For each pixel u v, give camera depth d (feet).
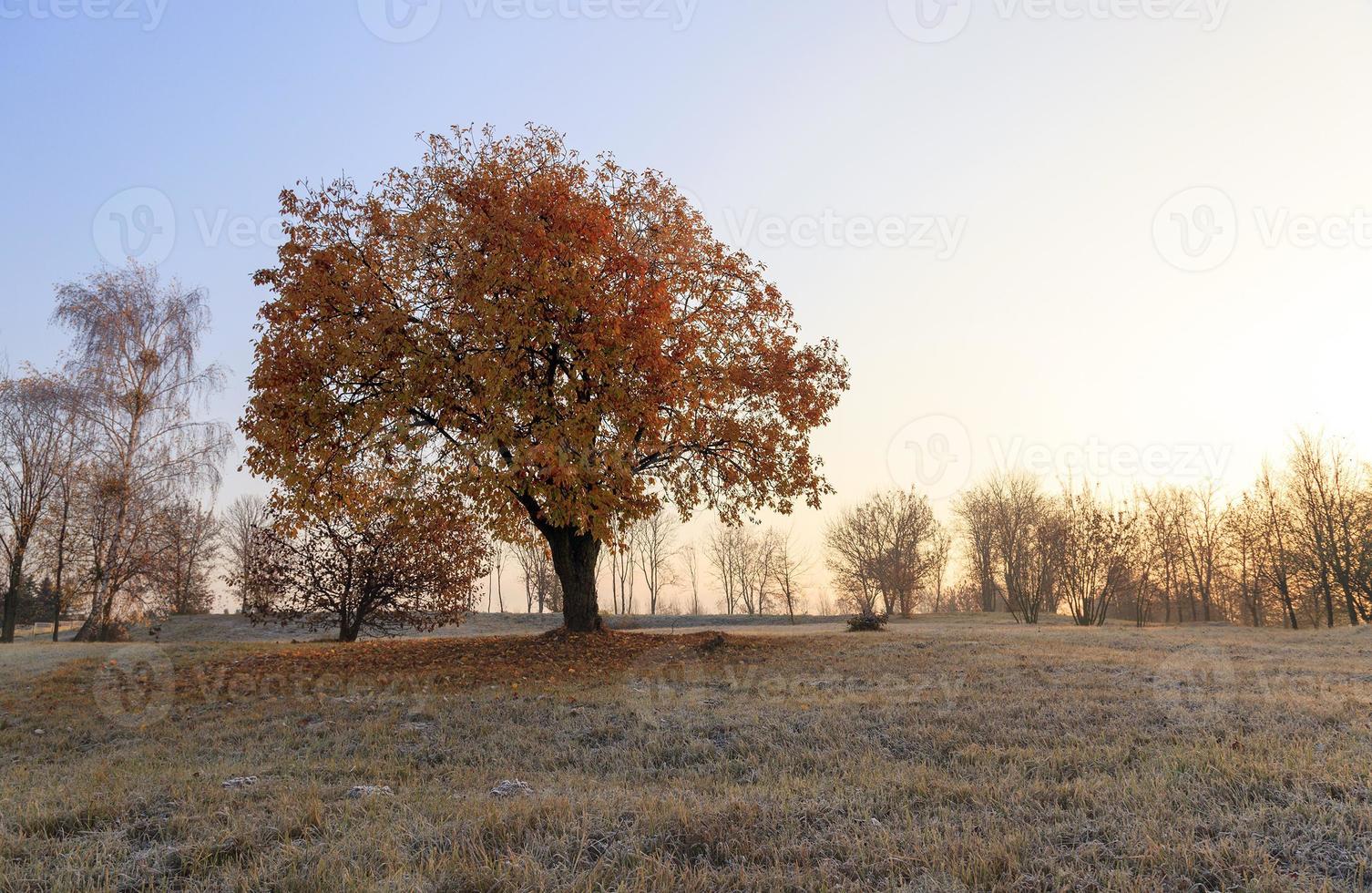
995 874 15.94
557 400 51.06
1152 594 182.50
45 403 95.91
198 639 112.78
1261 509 157.89
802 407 62.54
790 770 24.34
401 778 25.11
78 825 19.79
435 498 54.24
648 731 30.53
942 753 26.21
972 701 34.47
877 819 19.38
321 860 16.33
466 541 74.69
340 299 52.08
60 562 101.14
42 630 149.18
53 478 102.78
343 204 54.70
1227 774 21.56
